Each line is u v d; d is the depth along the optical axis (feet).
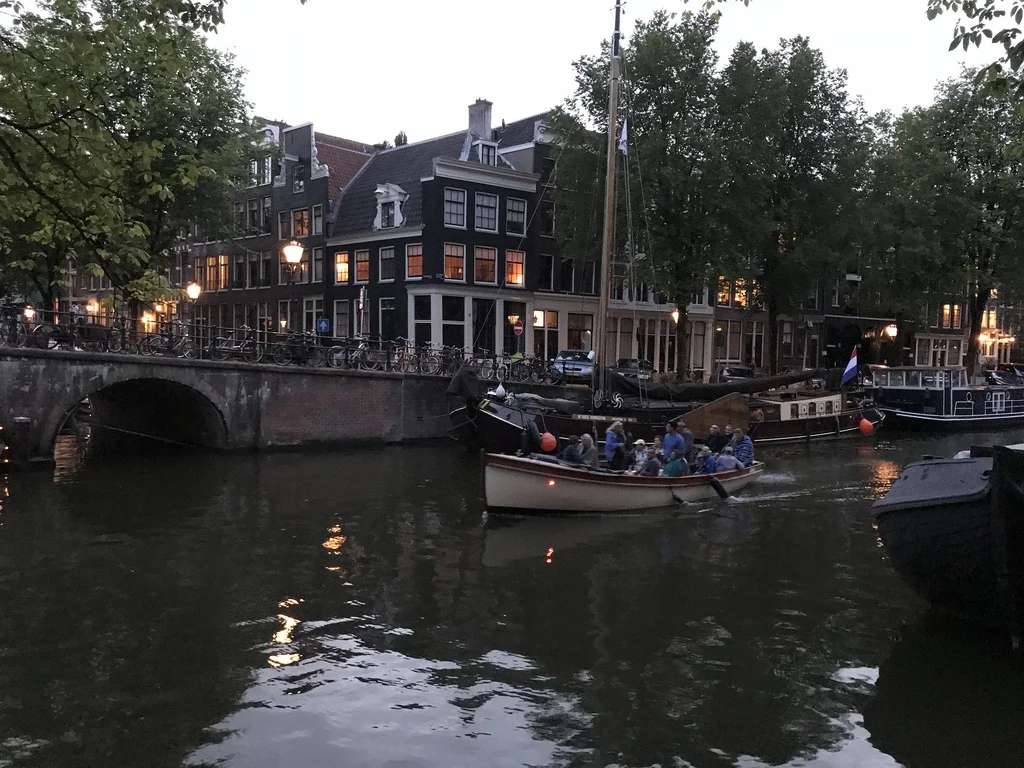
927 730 23.13
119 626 31.24
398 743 22.47
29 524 47.75
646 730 23.31
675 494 55.06
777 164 106.22
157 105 77.56
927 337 186.39
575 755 21.93
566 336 129.80
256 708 24.44
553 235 123.54
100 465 71.05
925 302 126.41
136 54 33.86
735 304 151.53
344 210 128.36
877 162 114.01
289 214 134.00
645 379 87.76
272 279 137.90
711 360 148.15
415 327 116.06
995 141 116.88
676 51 98.78
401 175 122.52
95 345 73.00
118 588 35.96
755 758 21.72
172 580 37.22
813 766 21.34
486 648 29.37
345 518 50.44
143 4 31.17
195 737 22.63
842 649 29.12
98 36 31.96
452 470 70.44
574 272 130.00
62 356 68.23
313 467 71.36
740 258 100.73
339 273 127.44
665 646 29.58
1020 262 119.14
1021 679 26.43
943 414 107.76
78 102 31.60
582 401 77.71
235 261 144.87
